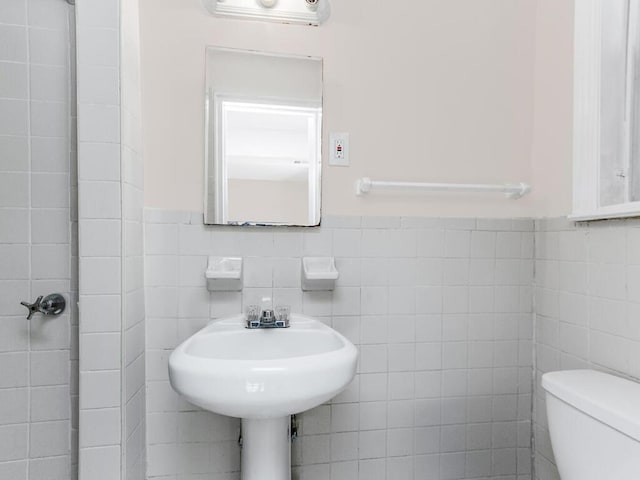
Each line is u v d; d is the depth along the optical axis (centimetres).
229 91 122
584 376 103
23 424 107
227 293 121
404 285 132
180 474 119
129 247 106
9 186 107
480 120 137
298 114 126
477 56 137
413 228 132
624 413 79
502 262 137
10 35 107
